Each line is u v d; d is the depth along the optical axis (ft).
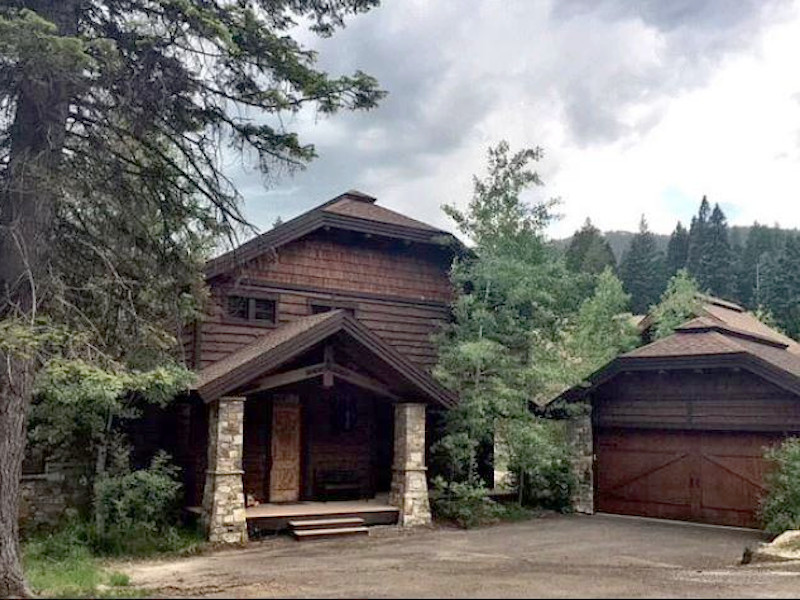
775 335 103.04
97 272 39.60
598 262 217.97
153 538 46.65
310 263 64.18
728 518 58.18
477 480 62.44
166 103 37.58
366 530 52.65
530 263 65.51
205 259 51.55
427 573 36.14
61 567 38.86
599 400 67.56
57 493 53.47
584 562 41.45
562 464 67.21
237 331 59.77
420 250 70.69
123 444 54.60
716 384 59.57
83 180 36.60
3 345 30.07
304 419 61.57
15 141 35.37
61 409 48.75
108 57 32.40
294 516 52.06
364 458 64.13
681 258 251.80
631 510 64.49
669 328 103.45
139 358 44.93
